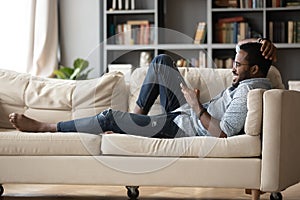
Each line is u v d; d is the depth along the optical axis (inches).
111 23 246.8
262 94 123.8
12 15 238.4
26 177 131.5
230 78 148.3
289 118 126.5
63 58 251.3
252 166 123.5
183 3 247.4
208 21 236.2
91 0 248.8
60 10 250.5
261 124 124.3
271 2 238.2
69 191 149.7
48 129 137.4
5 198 139.3
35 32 239.6
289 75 241.3
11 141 131.0
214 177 124.9
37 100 154.5
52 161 130.3
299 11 239.9
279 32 236.4
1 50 237.3
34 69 238.8
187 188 154.9
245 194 145.6
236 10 235.3
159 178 126.9
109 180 128.9
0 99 156.2
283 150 123.9
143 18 249.4
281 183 123.6
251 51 134.3
